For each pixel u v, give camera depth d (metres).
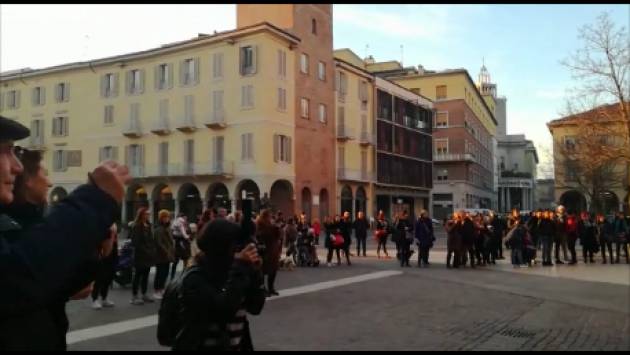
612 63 24.14
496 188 101.62
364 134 50.97
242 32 39.69
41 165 2.01
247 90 39.72
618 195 49.47
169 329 3.11
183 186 43.00
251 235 3.14
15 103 52.06
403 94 59.22
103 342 7.36
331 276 15.47
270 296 11.57
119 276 12.87
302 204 43.00
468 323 8.84
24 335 1.53
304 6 43.84
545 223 19.47
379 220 22.78
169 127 43.31
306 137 43.38
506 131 129.75
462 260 19.19
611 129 24.97
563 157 42.12
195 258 3.12
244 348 3.21
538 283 14.29
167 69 43.78
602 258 21.31
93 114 47.50
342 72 48.62
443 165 70.81
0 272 1.42
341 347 7.05
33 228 1.52
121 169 1.71
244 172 39.66
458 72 69.75
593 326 8.73
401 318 9.19
